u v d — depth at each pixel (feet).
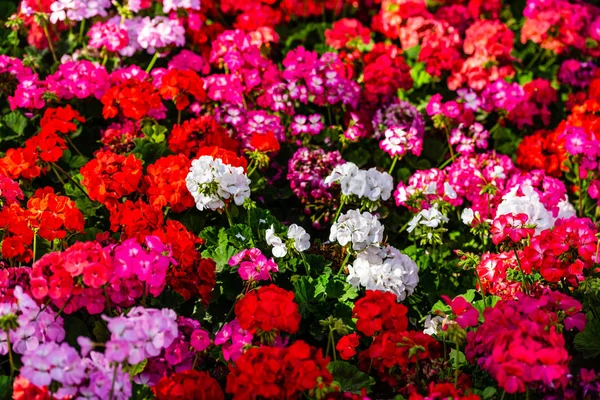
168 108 6.77
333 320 4.86
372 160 6.79
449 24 7.70
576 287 5.12
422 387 4.81
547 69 7.69
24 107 6.48
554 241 5.02
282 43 7.88
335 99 6.63
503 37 7.14
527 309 4.66
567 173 6.88
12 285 4.77
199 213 5.79
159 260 4.71
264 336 4.69
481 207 6.08
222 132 6.20
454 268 5.84
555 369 4.37
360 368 4.99
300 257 5.54
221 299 5.37
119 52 7.02
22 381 4.37
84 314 5.04
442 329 4.94
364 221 5.23
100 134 6.66
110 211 5.57
